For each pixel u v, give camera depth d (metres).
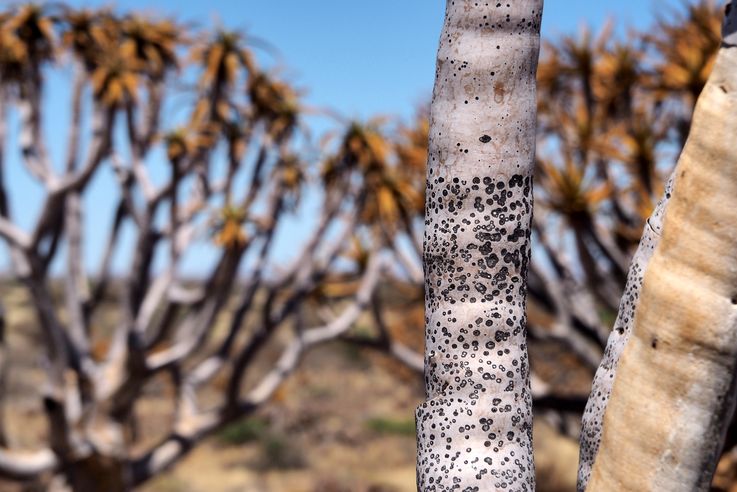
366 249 11.16
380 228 10.39
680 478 1.65
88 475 10.05
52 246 10.27
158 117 9.88
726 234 1.60
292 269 10.77
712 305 1.61
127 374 10.13
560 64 8.05
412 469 19.62
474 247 1.96
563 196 7.27
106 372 10.15
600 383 2.01
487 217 1.96
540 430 19.56
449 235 1.98
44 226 9.61
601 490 1.74
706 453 1.64
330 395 27.64
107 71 9.17
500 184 1.96
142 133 9.84
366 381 30.44
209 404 24.09
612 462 1.71
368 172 9.60
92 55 9.52
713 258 1.61
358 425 23.25
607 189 7.29
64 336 9.94
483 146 1.96
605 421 1.75
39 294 9.77
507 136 1.96
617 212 7.63
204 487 17.61
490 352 1.96
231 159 10.07
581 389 11.49
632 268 1.98
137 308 10.13
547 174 7.44
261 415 23.23
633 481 1.68
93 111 9.38
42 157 9.85
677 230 1.65
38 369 28.19
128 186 9.97
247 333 28.86
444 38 2.01
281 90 10.23
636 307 1.82
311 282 10.84
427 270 2.04
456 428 1.96
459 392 1.97
